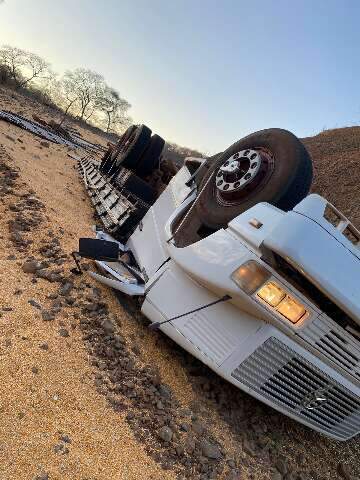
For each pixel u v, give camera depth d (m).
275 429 4.11
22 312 3.66
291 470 3.74
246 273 3.47
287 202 3.94
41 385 3.03
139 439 3.06
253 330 3.56
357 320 3.18
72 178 10.98
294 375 3.55
